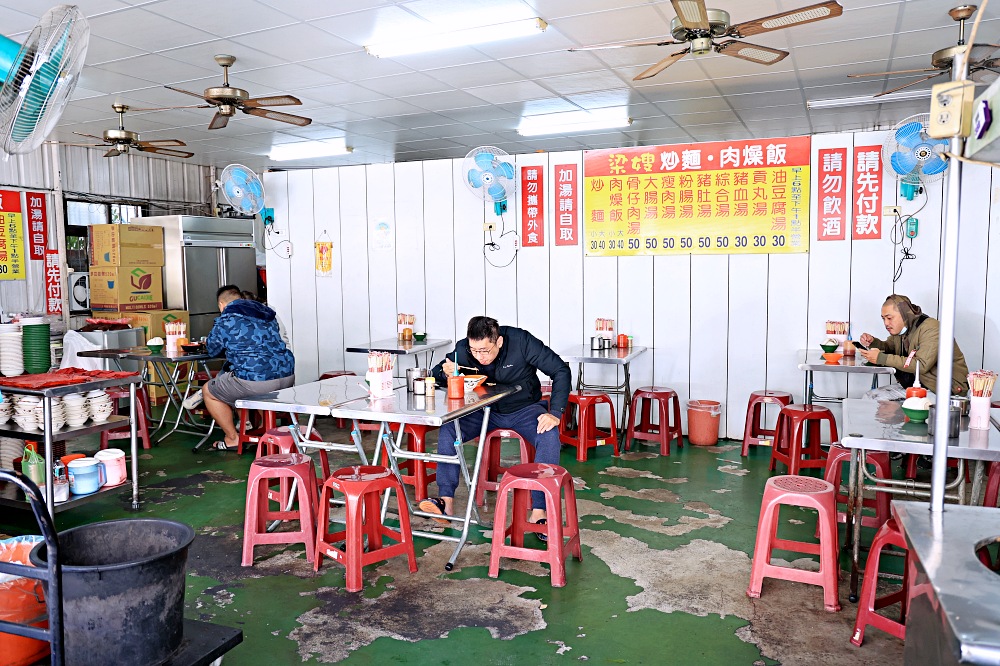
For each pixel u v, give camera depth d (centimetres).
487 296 663
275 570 333
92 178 826
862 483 298
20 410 392
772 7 440
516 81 598
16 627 174
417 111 706
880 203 542
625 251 611
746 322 584
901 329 459
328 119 733
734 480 471
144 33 463
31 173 752
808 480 307
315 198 727
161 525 220
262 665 253
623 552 349
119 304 758
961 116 146
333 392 367
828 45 508
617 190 609
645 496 438
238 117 698
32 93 230
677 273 598
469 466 506
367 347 614
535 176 632
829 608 287
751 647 261
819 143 553
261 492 348
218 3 415
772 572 298
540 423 367
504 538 321
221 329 516
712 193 583
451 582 317
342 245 720
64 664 180
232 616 288
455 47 505
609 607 293
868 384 557
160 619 198
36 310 757
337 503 419
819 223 558
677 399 569
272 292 755
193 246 823
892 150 512
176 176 938
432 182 675
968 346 532
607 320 602
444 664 252
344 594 307
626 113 725
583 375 634
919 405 281
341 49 508
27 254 748
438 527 384
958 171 152
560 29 474
